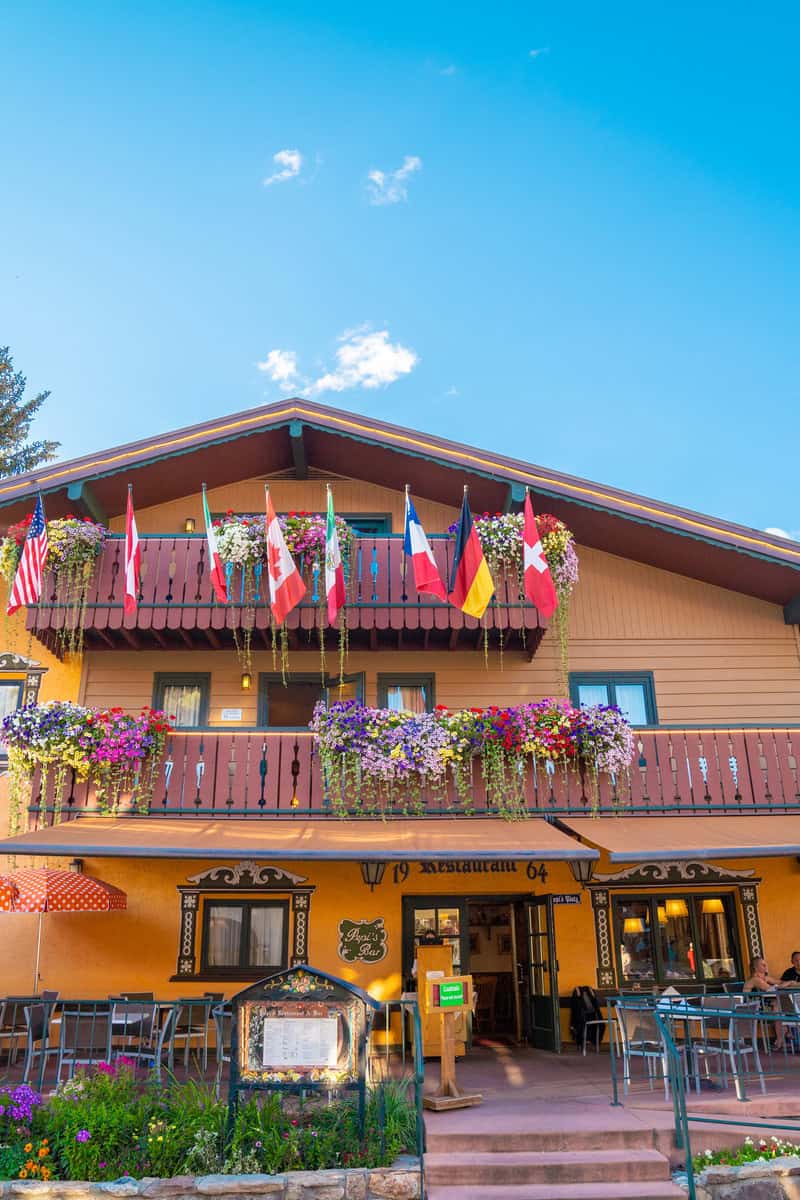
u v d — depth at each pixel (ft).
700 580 61.72
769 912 54.65
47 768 49.65
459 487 60.64
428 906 53.62
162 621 52.70
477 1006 61.11
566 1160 30.35
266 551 53.88
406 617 53.67
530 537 51.55
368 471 62.28
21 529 53.88
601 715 51.01
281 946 52.85
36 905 41.75
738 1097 34.71
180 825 47.21
